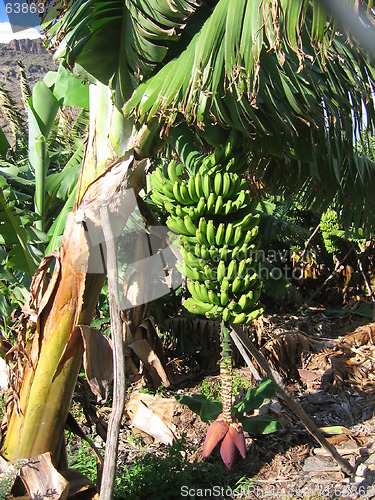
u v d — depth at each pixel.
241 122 2.38
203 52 1.95
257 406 3.83
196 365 5.88
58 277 2.63
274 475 3.65
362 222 3.69
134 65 2.29
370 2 1.65
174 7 1.98
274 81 2.44
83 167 2.64
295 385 5.45
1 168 5.17
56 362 2.69
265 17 1.76
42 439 2.77
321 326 7.37
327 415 4.72
